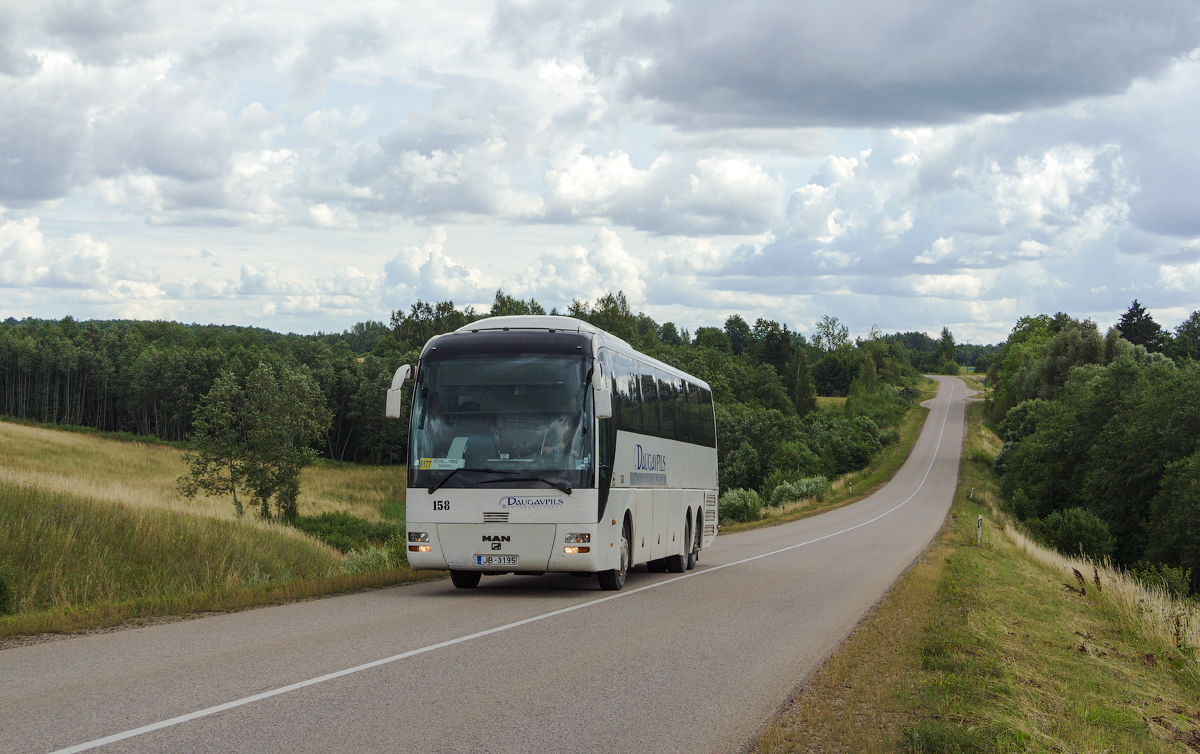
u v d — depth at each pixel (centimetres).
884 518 5638
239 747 546
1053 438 7119
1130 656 1322
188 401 12875
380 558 2184
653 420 1759
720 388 11994
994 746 630
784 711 716
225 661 831
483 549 1343
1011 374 14438
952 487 9044
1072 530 5331
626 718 667
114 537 2070
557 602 1348
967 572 2133
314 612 1199
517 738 595
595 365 1396
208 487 5700
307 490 7738
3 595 1523
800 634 1126
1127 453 5628
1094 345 10588
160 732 576
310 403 5822
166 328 18650
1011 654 1080
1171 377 5766
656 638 1047
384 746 560
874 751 596
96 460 8206
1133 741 761
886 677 855
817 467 9962
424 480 1362
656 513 1772
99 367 14200
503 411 1371
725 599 1477
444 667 823
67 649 895
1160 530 4881
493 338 1413
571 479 1346
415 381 1407
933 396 19500
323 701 676
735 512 5678
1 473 2375
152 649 897
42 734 566
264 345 18675
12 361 14312
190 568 2083
